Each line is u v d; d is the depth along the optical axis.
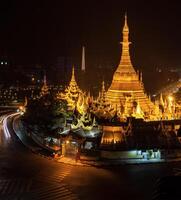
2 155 143.50
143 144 137.50
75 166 130.00
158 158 136.25
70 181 116.25
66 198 104.00
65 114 168.50
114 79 177.12
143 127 140.25
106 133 138.25
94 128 153.50
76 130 154.25
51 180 117.31
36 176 120.75
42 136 162.00
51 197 104.81
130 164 131.75
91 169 126.94
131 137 137.62
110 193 107.06
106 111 161.75
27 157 140.88
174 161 135.38
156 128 141.38
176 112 169.75
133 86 174.25
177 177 65.50
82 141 143.50
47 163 133.62
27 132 179.75
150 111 168.62
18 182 115.62
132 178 118.38
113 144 136.00
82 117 156.75
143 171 124.69
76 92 193.50
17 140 166.88
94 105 168.75
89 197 104.56
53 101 180.50
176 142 141.00
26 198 104.12
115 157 134.38
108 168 127.88
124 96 170.88
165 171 124.50
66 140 146.62
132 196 104.94
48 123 168.12
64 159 136.25
